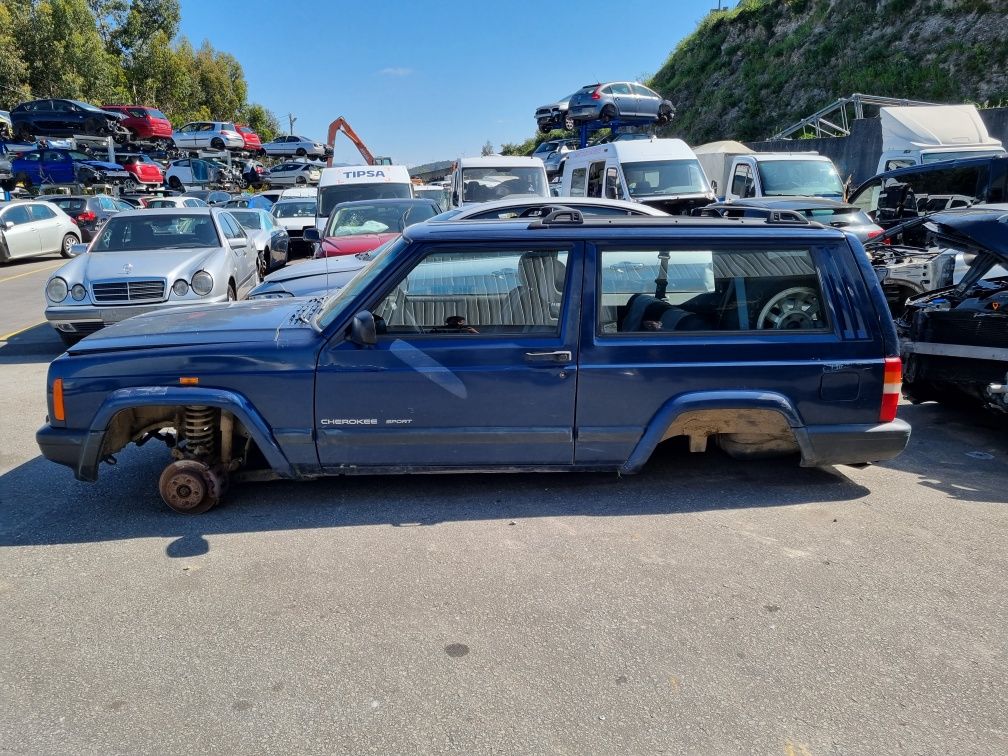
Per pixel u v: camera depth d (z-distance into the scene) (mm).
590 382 4289
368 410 4266
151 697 2803
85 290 9164
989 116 19156
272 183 39531
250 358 4211
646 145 14320
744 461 5074
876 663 2938
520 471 4477
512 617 3279
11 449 5695
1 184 29172
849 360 4375
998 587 3496
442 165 47562
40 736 2605
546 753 2486
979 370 5559
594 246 4320
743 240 4379
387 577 3631
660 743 2525
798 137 27578
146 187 33000
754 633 3141
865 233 11461
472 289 4316
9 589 3576
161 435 4754
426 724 2635
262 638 3150
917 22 27391
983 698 2732
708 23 40094
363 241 10086
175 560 3836
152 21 60594
